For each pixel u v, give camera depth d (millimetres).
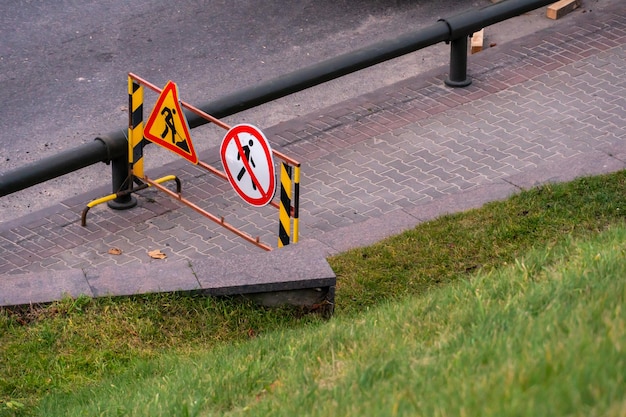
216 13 21594
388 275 11977
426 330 8078
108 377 9633
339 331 8977
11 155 16438
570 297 7609
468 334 7379
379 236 13117
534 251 10305
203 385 8242
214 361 9031
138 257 13633
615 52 19125
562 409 4613
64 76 19078
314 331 9492
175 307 10648
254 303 10891
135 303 10648
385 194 14797
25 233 14344
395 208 14383
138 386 8883
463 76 18109
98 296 10648
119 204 14844
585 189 13727
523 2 18047
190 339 10406
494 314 7574
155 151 16641
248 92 15445
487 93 17797
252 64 19453
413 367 6684
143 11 21781
